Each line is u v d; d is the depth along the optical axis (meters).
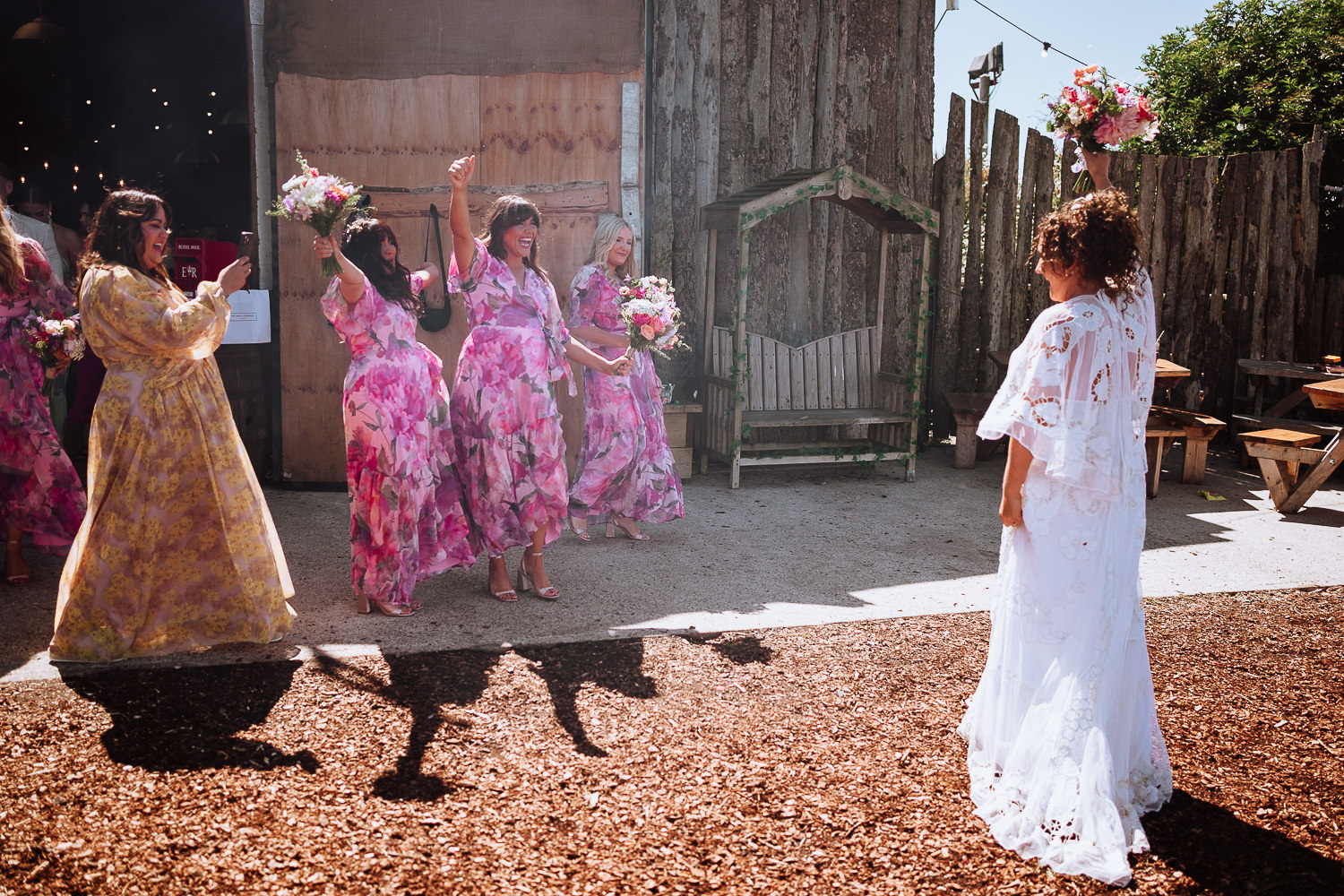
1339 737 3.24
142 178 12.40
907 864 2.49
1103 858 2.46
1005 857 2.54
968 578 4.96
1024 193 8.45
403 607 4.20
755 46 7.36
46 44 9.86
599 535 5.67
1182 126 15.15
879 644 3.98
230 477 3.65
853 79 7.61
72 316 4.62
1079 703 2.60
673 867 2.44
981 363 8.65
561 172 6.34
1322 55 14.31
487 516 4.34
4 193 6.22
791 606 4.45
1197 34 15.84
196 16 11.62
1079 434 2.56
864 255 7.86
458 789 2.77
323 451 6.44
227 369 6.34
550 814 2.66
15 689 3.34
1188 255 9.07
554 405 4.39
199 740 3.02
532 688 3.46
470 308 4.37
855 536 5.73
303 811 2.64
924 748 3.11
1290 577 5.07
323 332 6.32
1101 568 2.64
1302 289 9.13
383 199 6.25
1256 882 2.46
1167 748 3.11
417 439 4.16
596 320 5.36
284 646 3.79
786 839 2.58
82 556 3.54
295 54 6.12
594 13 6.21
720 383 6.97
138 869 2.36
